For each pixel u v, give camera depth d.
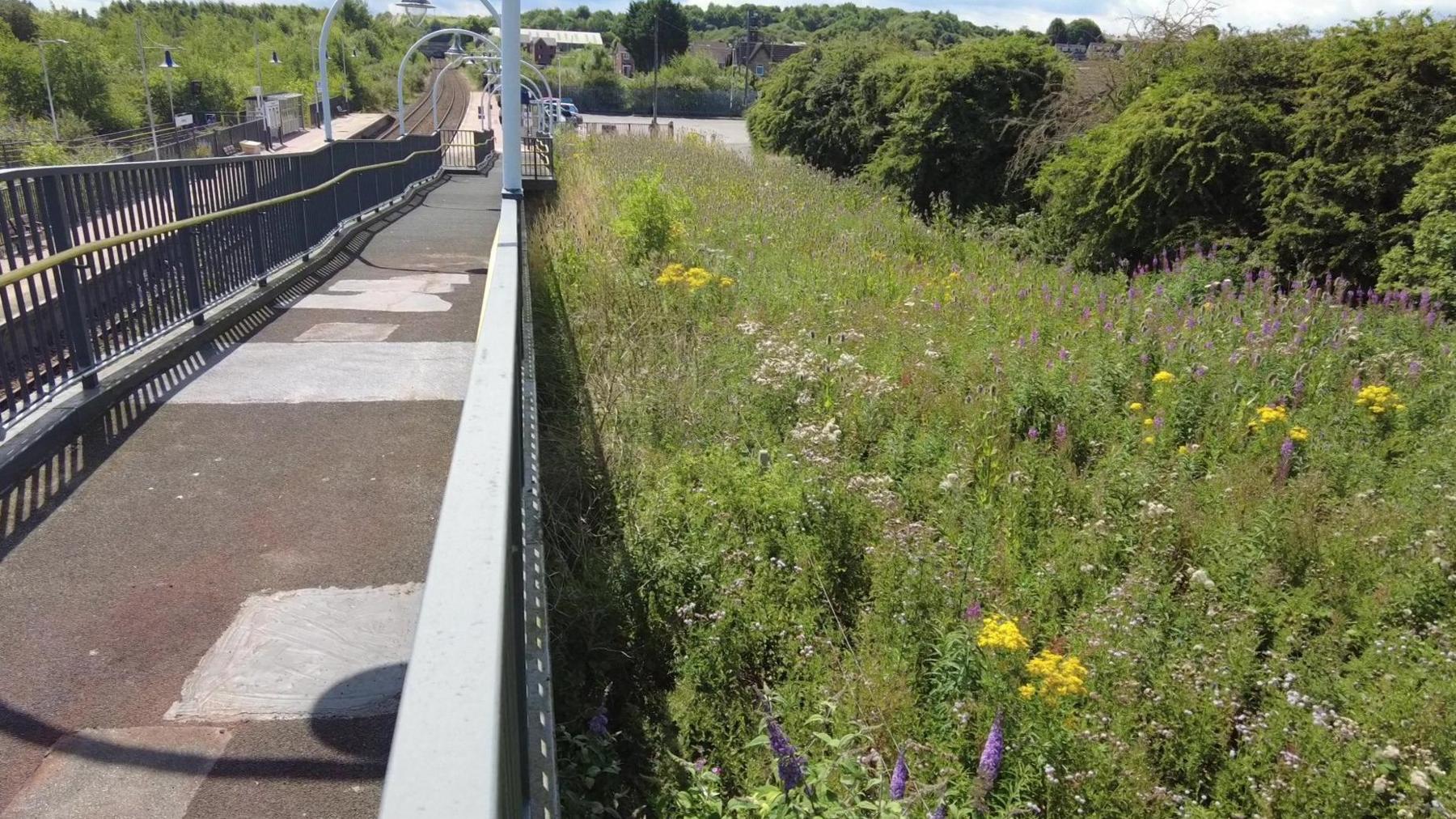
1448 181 10.01
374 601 3.64
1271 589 4.40
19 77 53.31
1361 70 11.66
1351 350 7.38
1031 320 8.55
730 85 94.62
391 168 17.19
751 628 4.09
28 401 4.77
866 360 7.61
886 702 3.69
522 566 2.72
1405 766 3.24
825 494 4.91
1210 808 3.35
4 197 4.58
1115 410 6.52
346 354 6.83
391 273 10.23
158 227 6.14
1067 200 15.48
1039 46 22.34
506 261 5.21
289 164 9.64
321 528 4.18
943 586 4.27
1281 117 12.89
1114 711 3.56
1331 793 3.18
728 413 6.48
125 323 5.84
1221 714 3.59
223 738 2.85
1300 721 3.52
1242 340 7.56
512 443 2.27
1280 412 5.80
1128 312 8.52
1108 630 3.99
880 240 14.01
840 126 30.69
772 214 15.54
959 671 3.68
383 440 5.23
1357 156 11.44
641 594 4.21
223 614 3.48
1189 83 14.06
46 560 3.77
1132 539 4.82
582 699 3.77
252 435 5.18
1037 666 3.50
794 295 9.79
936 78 22.00
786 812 2.94
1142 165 13.77
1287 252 11.94
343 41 95.56
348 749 2.84
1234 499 5.16
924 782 3.33
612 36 137.00
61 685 3.03
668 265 10.25
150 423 5.25
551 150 25.06
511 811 1.57
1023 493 5.27
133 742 2.80
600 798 3.29
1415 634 4.03
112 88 58.75
